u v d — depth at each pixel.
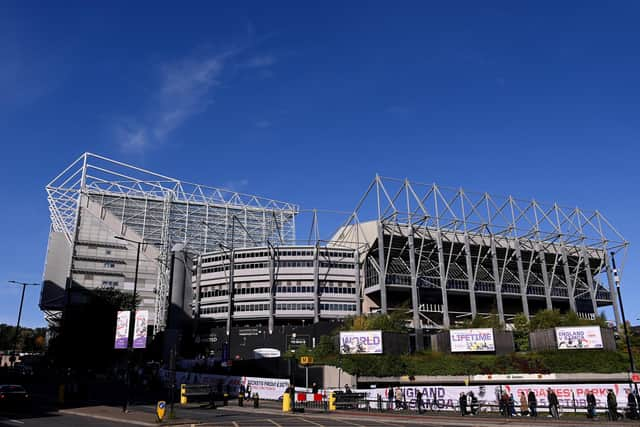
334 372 56.31
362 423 29.52
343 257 117.06
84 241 144.12
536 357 58.66
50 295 146.00
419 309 111.44
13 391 35.22
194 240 152.12
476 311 114.44
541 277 128.75
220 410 38.22
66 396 43.66
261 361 63.00
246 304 115.75
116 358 71.69
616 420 31.66
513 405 36.28
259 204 165.12
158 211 152.75
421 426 27.95
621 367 54.91
